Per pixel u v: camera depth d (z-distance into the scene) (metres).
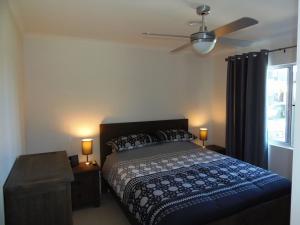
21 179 1.79
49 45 3.30
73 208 3.11
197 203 2.01
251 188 2.29
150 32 3.10
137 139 3.69
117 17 2.52
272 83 3.64
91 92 3.61
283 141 3.51
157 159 3.21
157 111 4.16
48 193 1.76
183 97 4.38
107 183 3.36
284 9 2.32
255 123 3.61
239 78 3.84
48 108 3.35
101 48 3.64
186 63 4.37
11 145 2.09
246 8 2.29
